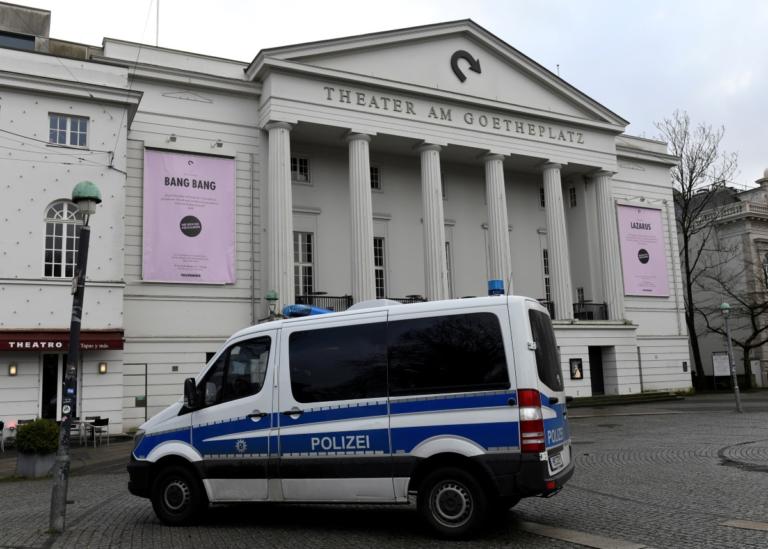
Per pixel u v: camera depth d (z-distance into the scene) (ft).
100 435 66.13
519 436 23.39
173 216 83.97
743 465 39.11
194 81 87.76
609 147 119.34
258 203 90.43
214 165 87.51
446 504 23.77
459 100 102.73
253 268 88.38
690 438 55.26
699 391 139.85
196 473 27.55
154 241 82.43
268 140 91.04
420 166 110.11
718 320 164.96
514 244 118.32
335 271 99.66
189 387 28.32
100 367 69.36
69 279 68.28
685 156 145.79
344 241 101.14
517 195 120.37
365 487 25.25
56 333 66.44
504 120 108.06
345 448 25.67
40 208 68.49
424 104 100.73
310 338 27.30
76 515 30.40
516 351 24.11
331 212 100.78
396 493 24.84
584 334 108.88
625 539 22.56
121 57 85.46
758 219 161.89
